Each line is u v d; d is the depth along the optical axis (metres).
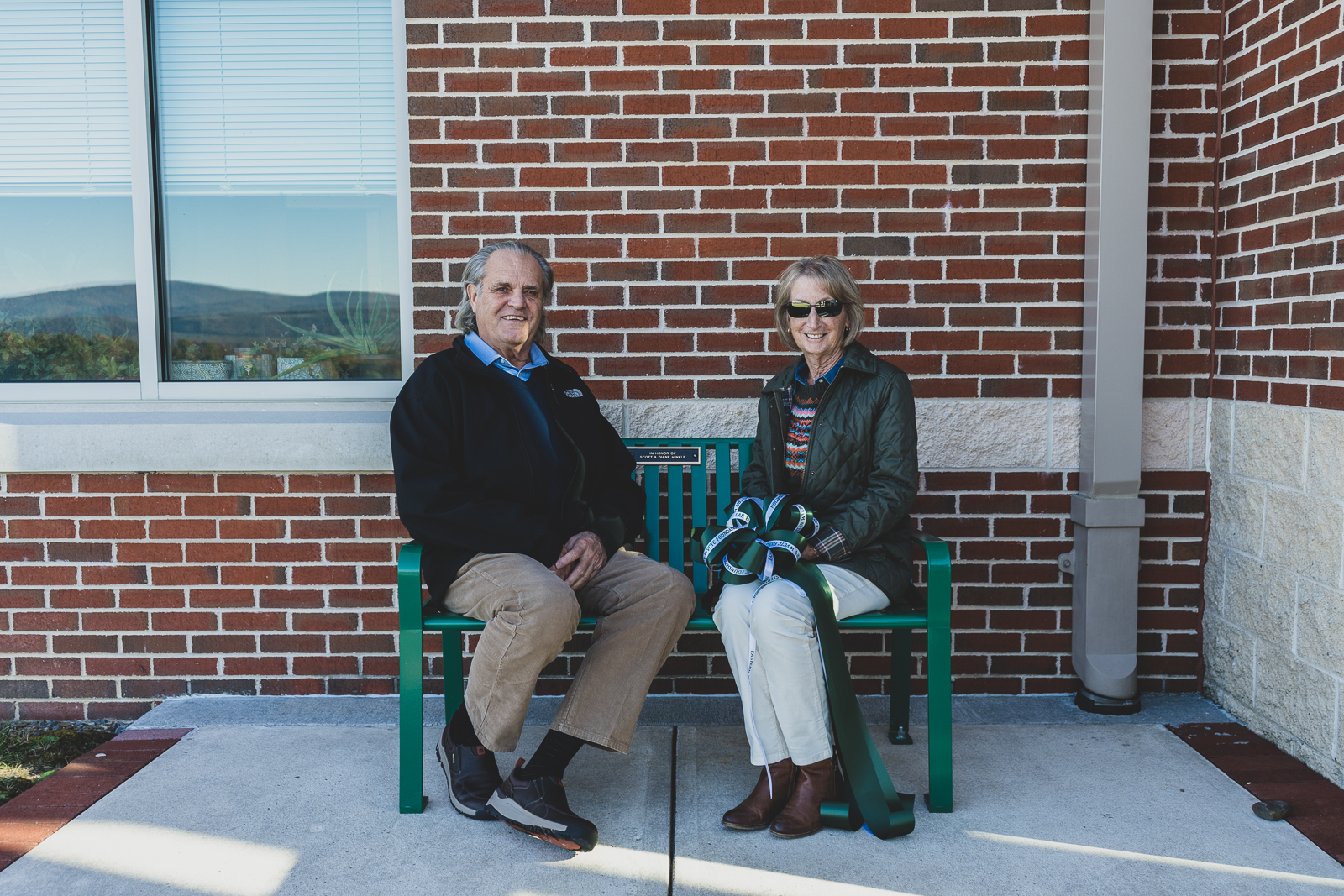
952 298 3.31
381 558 3.38
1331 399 2.64
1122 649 3.26
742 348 3.34
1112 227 3.14
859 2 3.22
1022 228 3.29
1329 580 2.67
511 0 3.24
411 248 3.33
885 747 3.00
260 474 3.35
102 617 3.39
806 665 2.43
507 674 2.39
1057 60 3.23
